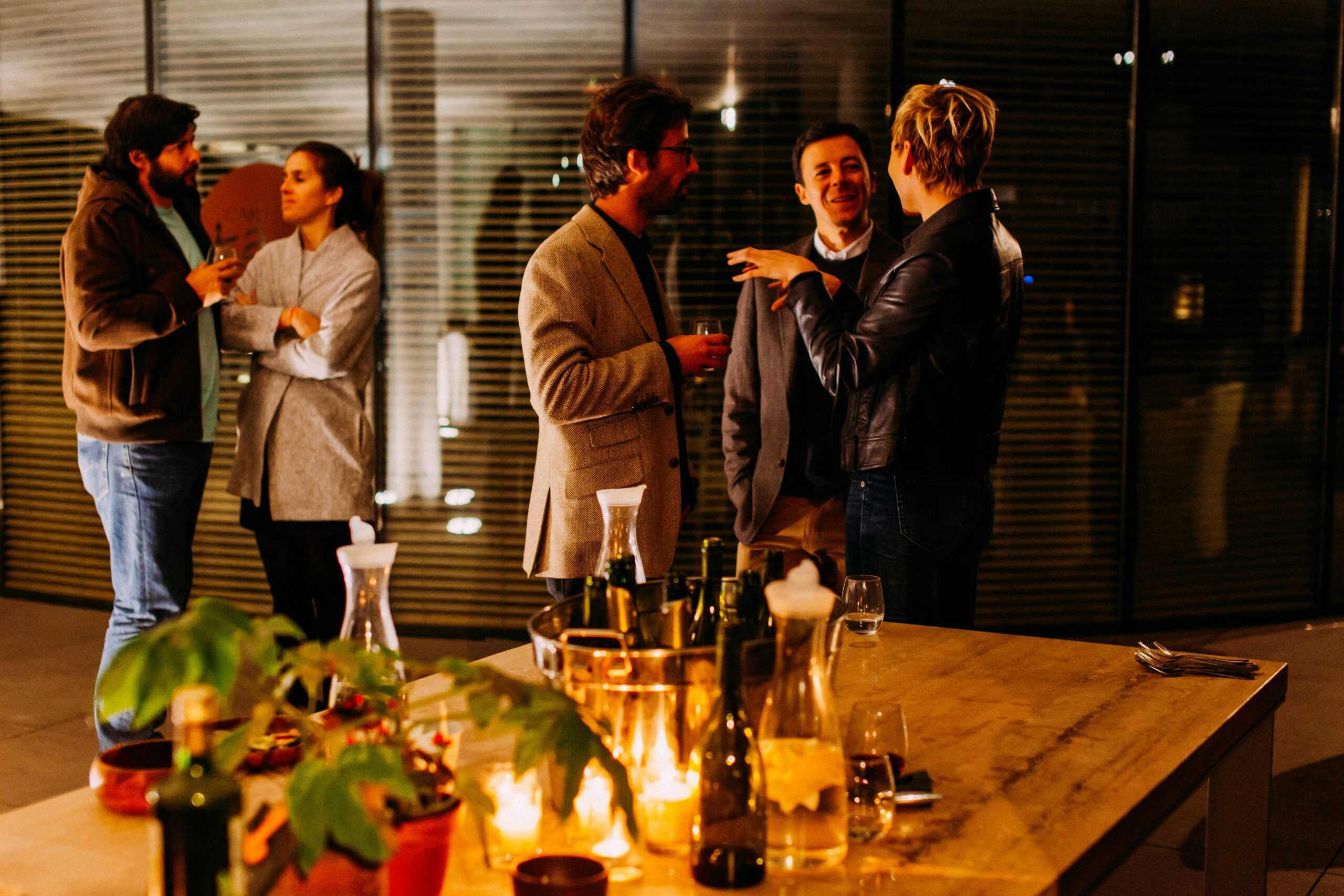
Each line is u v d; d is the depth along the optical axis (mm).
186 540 3252
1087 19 4598
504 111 4621
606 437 2387
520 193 4656
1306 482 5070
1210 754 1479
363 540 1211
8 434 5395
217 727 1330
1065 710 1580
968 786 1310
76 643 4719
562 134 4609
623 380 2330
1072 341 4746
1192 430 4891
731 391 3291
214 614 829
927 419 2395
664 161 2443
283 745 1307
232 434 4859
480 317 4715
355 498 3426
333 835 866
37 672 4328
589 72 4574
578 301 2357
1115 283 4742
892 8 4496
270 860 878
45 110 5125
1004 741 1455
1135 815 1256
